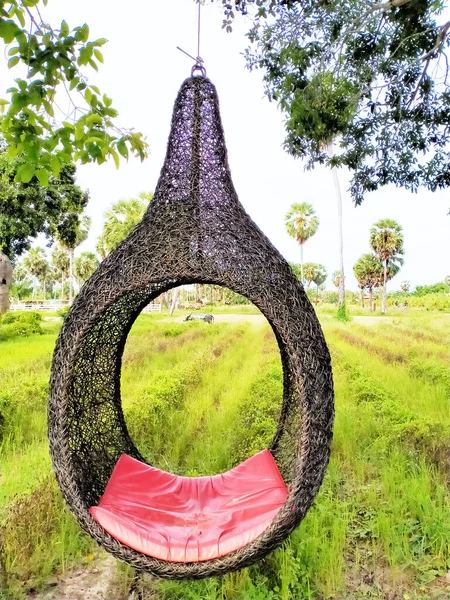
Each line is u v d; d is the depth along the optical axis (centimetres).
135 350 1103
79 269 5219
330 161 505
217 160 269
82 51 227
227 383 752
